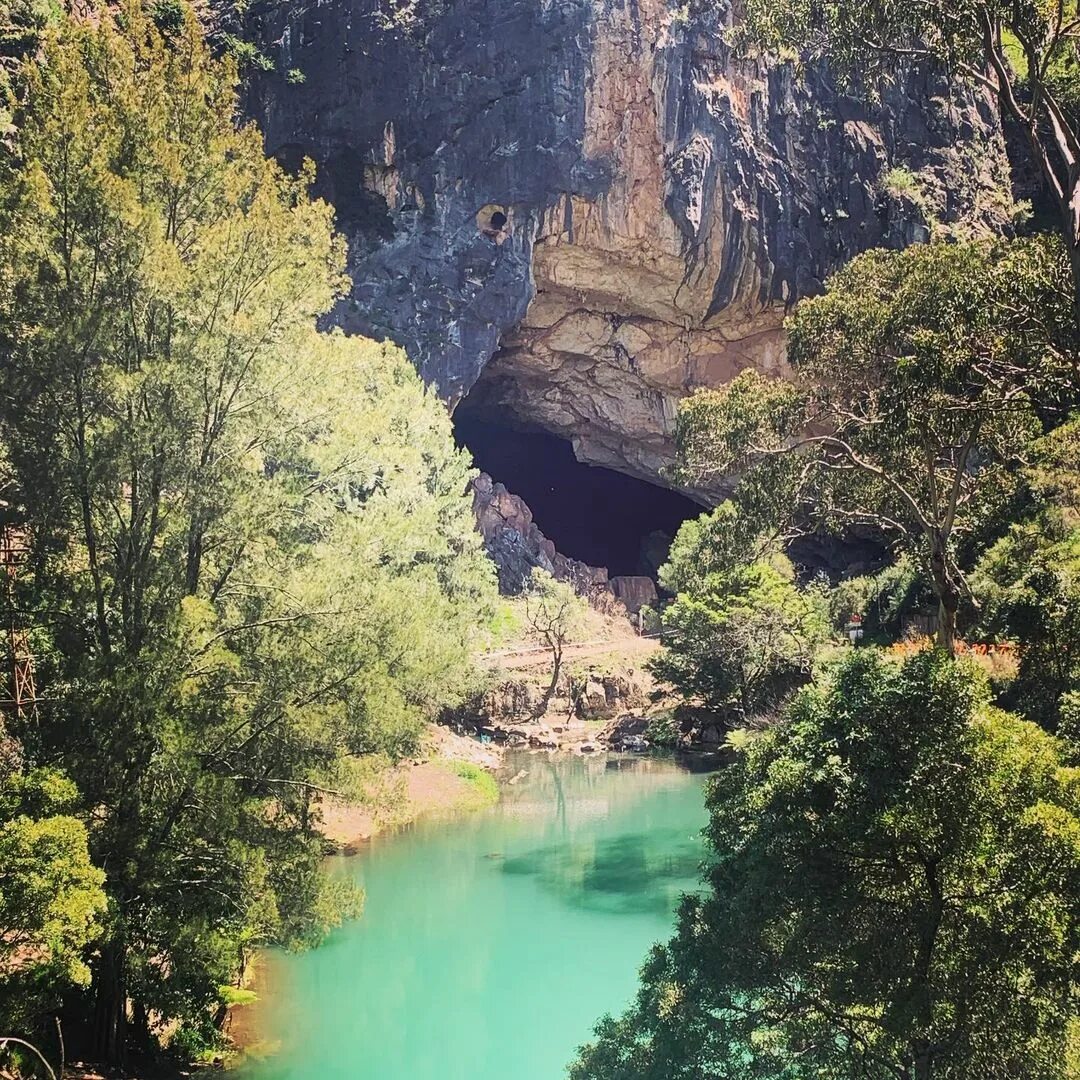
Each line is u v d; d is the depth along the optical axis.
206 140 16.56
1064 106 16.45
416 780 35.75
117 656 14.72
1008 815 9.38
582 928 23.64
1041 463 23.08
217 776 14.55
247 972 20.80
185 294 15.12
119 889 13.98
